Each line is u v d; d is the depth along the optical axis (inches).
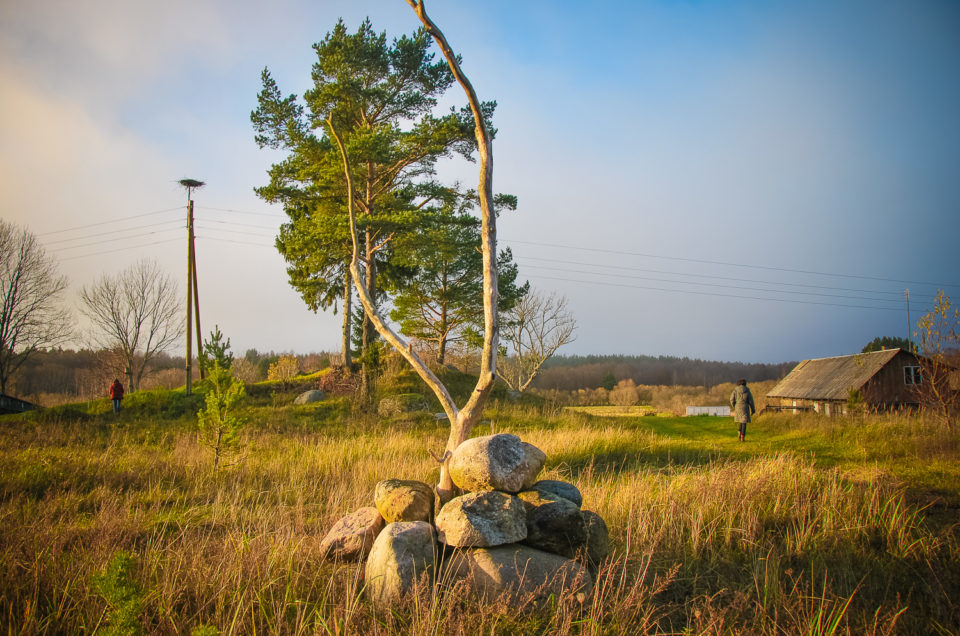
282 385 1042.7
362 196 930.1
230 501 267.9
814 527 207.6
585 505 229.6
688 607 144.9
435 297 1250.6
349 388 973.2
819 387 1357.0
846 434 542.0
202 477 331.6
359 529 161.5
